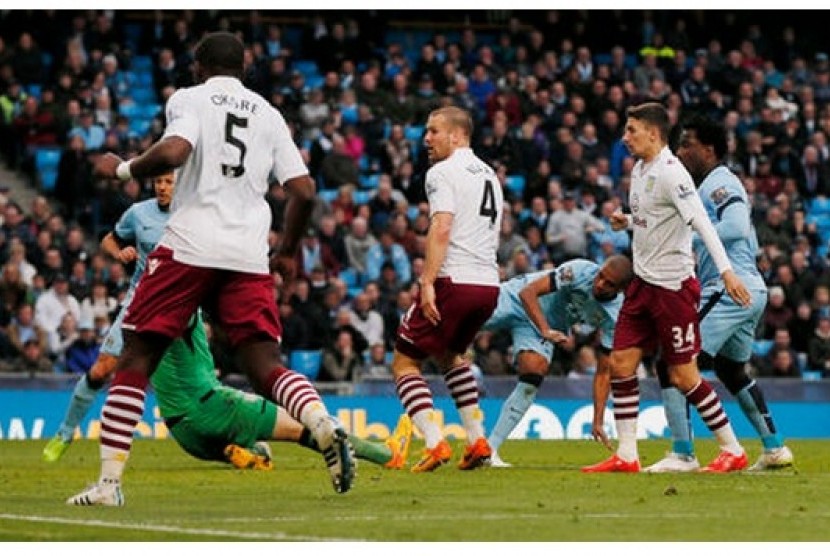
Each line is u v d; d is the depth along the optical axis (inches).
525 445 1190.9
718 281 818.2
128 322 597.3
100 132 1788.9
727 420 803.4
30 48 1875.0
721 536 513.0
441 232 762.8
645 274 778.2
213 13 2031.3
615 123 1920.5
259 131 598.2
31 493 671.8
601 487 689.0
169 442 1187.9
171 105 593.9
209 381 811.4
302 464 870.4
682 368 786.8
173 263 590.2
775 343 1588.3
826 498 639.8
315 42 2011.6
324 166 1804.9
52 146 1803.6
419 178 1801.2
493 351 1521.9
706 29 2217.0
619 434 799.7
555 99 1951.3
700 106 2023.9
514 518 555.5
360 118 1854.1
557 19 2118.6
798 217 1804.9
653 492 665.0
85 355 1462.8
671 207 761.6
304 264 1604.3
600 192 1795.0
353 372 1491.1
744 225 808.9
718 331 815.7
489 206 775.7
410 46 2256.4
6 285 1499.8
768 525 541.3
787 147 1941.4
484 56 2005.4
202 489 685.9
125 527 524.7
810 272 1695.4
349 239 1658.5
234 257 591.5
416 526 528.4
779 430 1497.3
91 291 1510.8
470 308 770.8
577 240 1706.4
